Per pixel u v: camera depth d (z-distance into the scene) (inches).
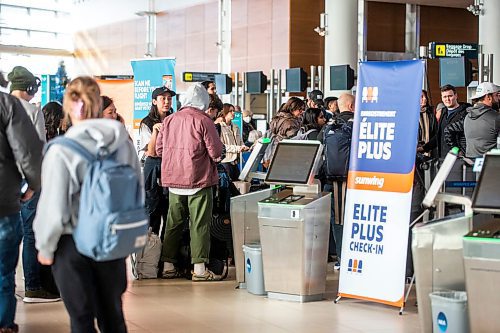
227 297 252.1
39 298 241.3
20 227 181.2
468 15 824.9
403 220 228.1
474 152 291.4
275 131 319.0
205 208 276.2
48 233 136.9
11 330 182.5
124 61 982.4
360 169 237.6
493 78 523.5
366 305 238.5
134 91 394.3
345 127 282.7
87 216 134.5
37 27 1091.3
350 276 238.4
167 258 286.0
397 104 231.6
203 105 278.1
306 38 734.5
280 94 597.3
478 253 165.6
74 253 139.9
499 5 525.0
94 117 144.7
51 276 240.2
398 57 796.6
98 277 142.9
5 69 1067.3
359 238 236.8
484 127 287.6
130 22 967.0
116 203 134.4
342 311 230.7
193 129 272.1
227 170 341.1
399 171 229.8
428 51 490.0
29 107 210.2
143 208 141.4
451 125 320.8
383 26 789.2
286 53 729.0
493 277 164.6
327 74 613.3
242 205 265.0
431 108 341.7
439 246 188.9
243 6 783.1
